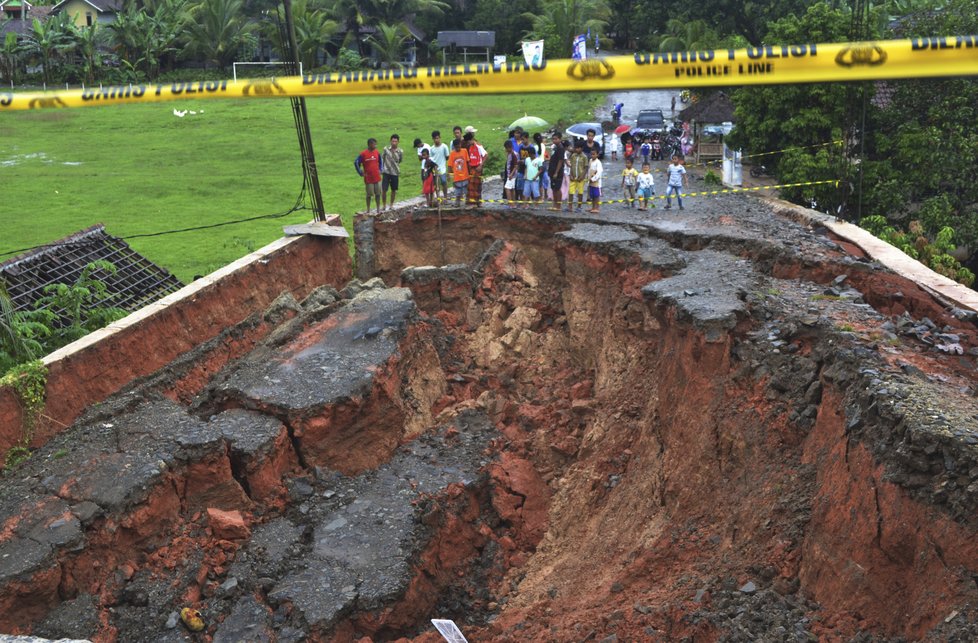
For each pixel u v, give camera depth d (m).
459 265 24.31
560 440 18.66
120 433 15.02
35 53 64.31
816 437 12.27
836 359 12.45
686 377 15.10
